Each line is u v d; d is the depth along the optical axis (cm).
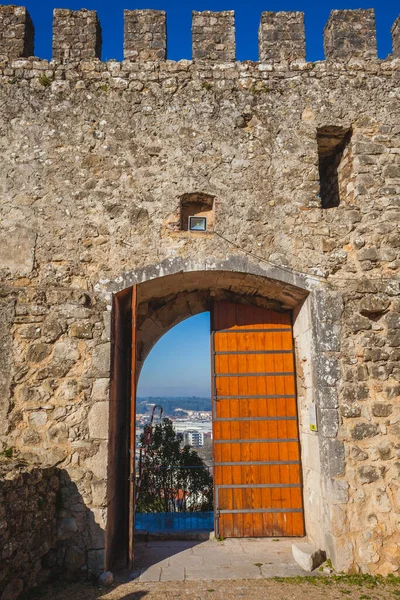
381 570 436
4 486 347
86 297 479
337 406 470
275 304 589
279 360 575
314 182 522
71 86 527
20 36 539
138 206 507
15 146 510
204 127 528
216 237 507
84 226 498
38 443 450
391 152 530
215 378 570
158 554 486
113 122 523
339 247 511
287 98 539
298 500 541
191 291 600
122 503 544
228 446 553
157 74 536
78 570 426
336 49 554
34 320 472
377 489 454
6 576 350
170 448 714
